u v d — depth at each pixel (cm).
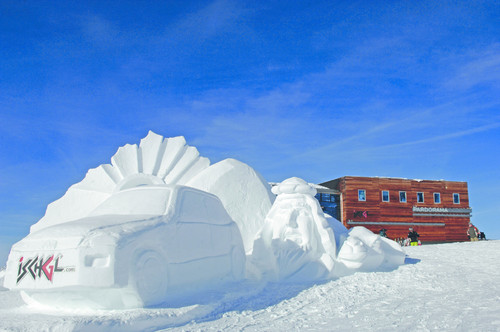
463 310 505
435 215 3481
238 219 1201
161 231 572
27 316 495
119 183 1334
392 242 938
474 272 805
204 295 604
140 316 469
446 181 3578
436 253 1121
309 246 820
